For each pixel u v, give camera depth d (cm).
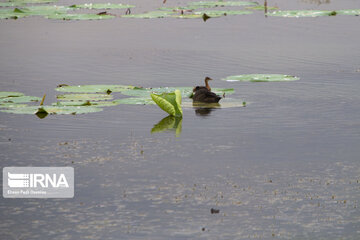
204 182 3831
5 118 5288
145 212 3425
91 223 3303
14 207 3534
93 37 9544
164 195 3644
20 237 3158
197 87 5953
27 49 8550
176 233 3180
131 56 7981
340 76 6712
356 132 4788
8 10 12506
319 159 4203
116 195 3653
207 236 3145
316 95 5972
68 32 10056
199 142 4600
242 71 7025
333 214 3391
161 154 4347
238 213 3406
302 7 12575
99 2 14000
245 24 10619
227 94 6088
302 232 3184
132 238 3128
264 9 12544
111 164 4156
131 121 5206
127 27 10506
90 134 4831
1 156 4316
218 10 12544
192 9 12725
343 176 3900
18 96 5803
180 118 5284
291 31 9806
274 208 3466
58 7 12862
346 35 9306
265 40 9044
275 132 4819
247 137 4703
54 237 3150
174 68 7238
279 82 6562
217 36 9456
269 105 5641
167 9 12494
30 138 4731
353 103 5656
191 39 9219
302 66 7238
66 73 7006
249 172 3984
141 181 3856
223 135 4762
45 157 4297
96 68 7269
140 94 5903
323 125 4988
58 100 5791
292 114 5322
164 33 9819
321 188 3731
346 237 3127
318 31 9738
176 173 3984
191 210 3447
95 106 5478
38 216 3403
